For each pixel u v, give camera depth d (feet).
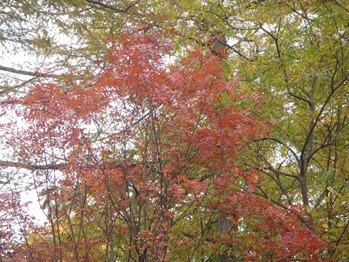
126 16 29.45
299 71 20.16
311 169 25.40
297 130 22.74
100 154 17.24
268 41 24.43
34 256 16.92
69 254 17.89
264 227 17.37
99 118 17.31
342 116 23.35
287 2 20.62
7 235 16.79
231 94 18.34
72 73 23.63
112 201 17.15
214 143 16.60
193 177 18.90
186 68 17.67
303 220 19.35
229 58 25.62
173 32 24.40
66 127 16.79
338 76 21.39
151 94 16.61
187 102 16.31
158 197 17.29
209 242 19.89
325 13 19.35
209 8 24.47
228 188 17.31
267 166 22.88
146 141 17.70
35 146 16.99
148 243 16.35
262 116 20.90
